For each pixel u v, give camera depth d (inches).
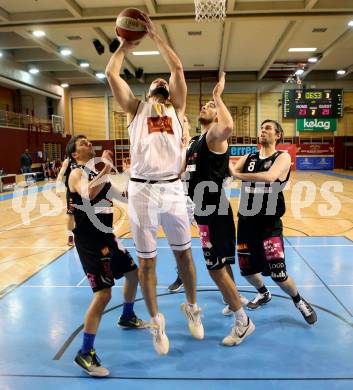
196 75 821.2
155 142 95.3
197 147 115.3
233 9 437.7
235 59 725.3
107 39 577.9
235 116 879.7
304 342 117.0
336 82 868.6
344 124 880.9
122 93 93.5
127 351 114.3
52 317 136.8
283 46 588.1
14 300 152.3
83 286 167.6
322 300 147.5
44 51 672.4
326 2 427.5
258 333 123.5
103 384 97.3
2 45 577.3
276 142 134.2
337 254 209.6
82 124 922.1
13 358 110.2
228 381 97.5
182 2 442.9
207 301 151.3
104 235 108.1
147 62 723.4
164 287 166.6
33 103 805.2
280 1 432.8
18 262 206.2
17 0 425.7
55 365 106.7
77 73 823.7
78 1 433.1
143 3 441.4
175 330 127.1
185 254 107.2
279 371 101.6
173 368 104.2
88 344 102.8
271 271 126.0
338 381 96.5
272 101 876.6
